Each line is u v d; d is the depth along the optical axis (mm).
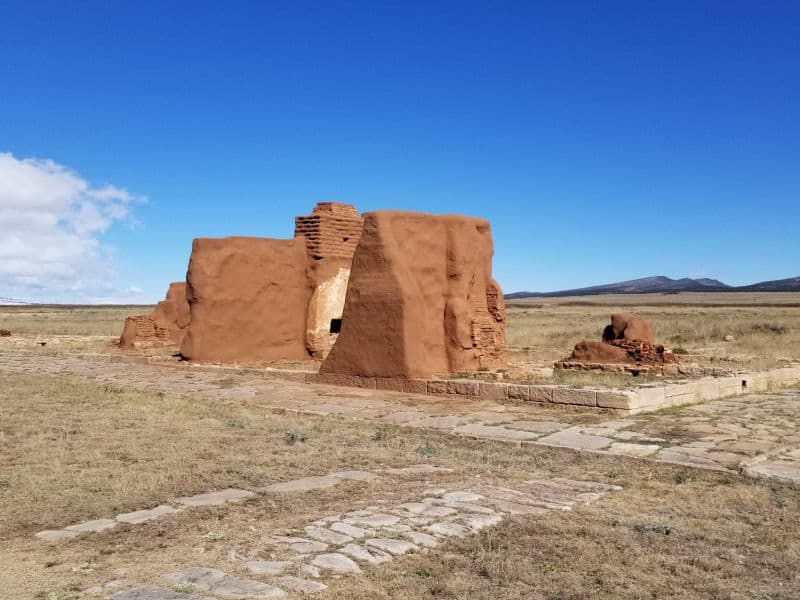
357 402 14453
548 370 19328
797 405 14250
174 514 6711
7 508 6855
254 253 21953
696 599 5035
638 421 12156
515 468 9125
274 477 8172
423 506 6973
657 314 65000
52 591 4770
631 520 6770
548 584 5199
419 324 16656
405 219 17281
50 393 14891
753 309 74188
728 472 8766
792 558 5848
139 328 29484
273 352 22266
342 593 4902
